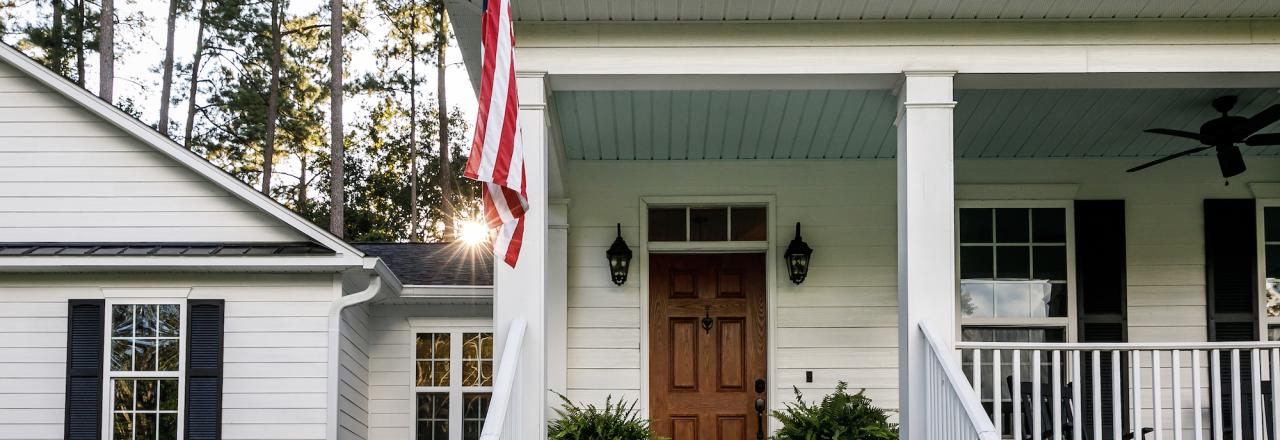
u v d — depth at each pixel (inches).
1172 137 316.5
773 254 340.5
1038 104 280.5
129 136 411.2
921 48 221.3
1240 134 262.7
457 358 466.6
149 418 394.6
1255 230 338.0
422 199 1141.7
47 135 411.2
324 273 399.2
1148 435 332.8
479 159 191.2
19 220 407.5
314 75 1131.9
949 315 216.8
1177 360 215.2
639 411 334.0
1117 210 339.3
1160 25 220.5
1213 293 335.6
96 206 409.1
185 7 1098.1
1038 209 345.1
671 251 346.3
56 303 397.1
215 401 391.2
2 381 392.8
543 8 216.5
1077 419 215.5
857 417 298.8
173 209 409.4
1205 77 223.8
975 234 344.5
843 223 341.7
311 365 394.9
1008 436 339.6
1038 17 220.1
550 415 327.6
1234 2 213.3
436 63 1164.5
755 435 340.8
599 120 294.7
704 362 345.1
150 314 398.3
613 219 341.7
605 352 337.7
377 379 465.4
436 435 466.0
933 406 210.7
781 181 342.6
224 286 399.2
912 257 218.4
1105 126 303.1
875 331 337.7
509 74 196.7
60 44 997.2
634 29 221.8
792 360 337.4
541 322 218.2
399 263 495.2
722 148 328.5
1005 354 343.0
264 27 1090.1
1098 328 337.1
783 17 219.9
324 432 391.2
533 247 219.5
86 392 391.9
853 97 273.0
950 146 219.5
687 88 230.7
